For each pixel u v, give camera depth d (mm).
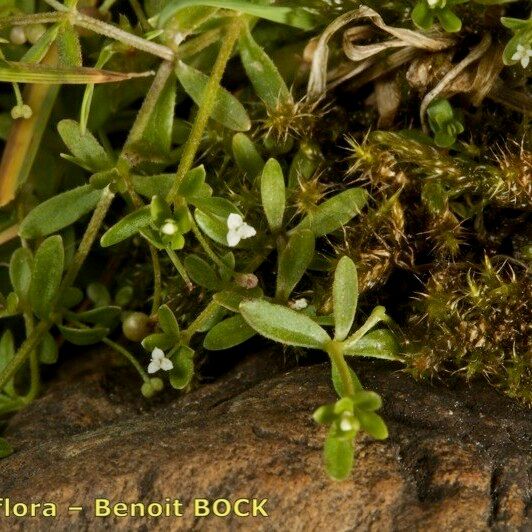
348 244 138
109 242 134
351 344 130
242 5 135
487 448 129
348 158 140
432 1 133
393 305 141
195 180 133
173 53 137
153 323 140
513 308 136
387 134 138
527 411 132
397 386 133
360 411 124
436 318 135
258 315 129
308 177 141
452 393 134
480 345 135
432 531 124
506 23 133
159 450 129
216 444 129
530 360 134
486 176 138
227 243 134
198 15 136
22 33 141
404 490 126
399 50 140
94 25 135
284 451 128
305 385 134
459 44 140
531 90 142
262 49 138
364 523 125
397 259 139
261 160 141
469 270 135
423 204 139
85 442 133
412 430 130
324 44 138
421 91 140
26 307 142
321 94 141
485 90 138
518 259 138
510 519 125
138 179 138
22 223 139
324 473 127
